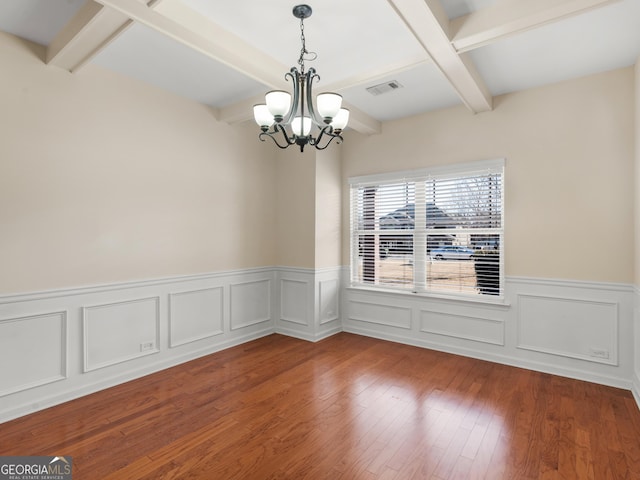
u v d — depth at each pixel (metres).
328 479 1.92
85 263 2.96
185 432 2.38
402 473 1.97
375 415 2.59
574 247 3.23
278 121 2.21
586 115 3.17
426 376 3.30
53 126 2.79
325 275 4.53
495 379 3.22
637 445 2.22
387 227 4.42
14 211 2.60
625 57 2.85
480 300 3.77
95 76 3.02
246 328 4.36
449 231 3.96
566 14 2.06
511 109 3.53
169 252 3.55
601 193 3.11
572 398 2.85
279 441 2.27
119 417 2.57
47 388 2.74
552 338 3.35
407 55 2.77
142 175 3.34
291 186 4.57
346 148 4.71
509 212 3.54
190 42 2.35
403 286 4.32
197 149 3.80
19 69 2.62
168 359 3.54
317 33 2.49
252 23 2.38
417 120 4.12
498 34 2.25
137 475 1.95
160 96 3.48
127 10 2.05
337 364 3.60
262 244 4.55
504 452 2.16
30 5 2.29
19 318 2.61
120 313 3.18
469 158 3.77
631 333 2.99
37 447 2.21
